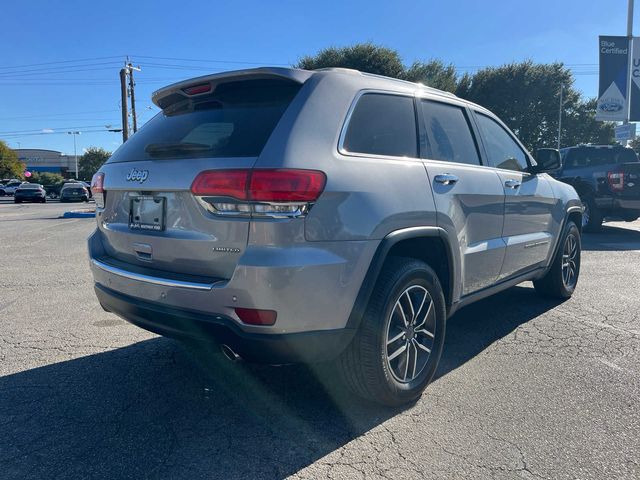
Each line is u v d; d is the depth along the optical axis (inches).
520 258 179.2
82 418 122.7
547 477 99.4
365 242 111.0
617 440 112.6
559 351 165.5
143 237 122.9
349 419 122.4
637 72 658.2
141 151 130.6
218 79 122.8
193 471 101.6
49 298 233.0
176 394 135.4
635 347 168.9
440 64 1577.3
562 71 1594.5
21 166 3179.1
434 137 143.9
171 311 113.1
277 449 109.6
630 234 458.6
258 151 105.1
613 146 494.6
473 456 106.4
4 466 103.0
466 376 146.4
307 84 116.6
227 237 105.0
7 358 159.6
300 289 101.9
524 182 181.8
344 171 110.5
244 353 106.6
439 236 132.1
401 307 124.5
